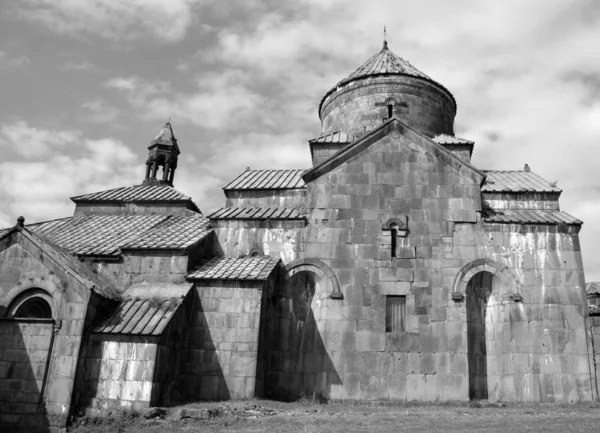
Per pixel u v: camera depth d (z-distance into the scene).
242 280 18.03
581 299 18.38
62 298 16.28
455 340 18.19
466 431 12.16
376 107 24.58
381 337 18.47
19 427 15.12
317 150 23.67
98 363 15.91
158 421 14.38
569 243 19.06
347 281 19.25
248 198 22.86
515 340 18.28
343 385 18.05
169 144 30.38
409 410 15.96
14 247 16.98
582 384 17.48
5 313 16.36
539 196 21.67
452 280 18.89
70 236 22.17
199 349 17.61
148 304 17.42
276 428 12.89
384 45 28.17
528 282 18.73
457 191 19.94
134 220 23.98
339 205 20.20
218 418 14.25
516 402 17.61
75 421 15.11
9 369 15.70
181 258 18.88
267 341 18.66
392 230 19.80
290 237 20.27
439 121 25.22
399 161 20.45
